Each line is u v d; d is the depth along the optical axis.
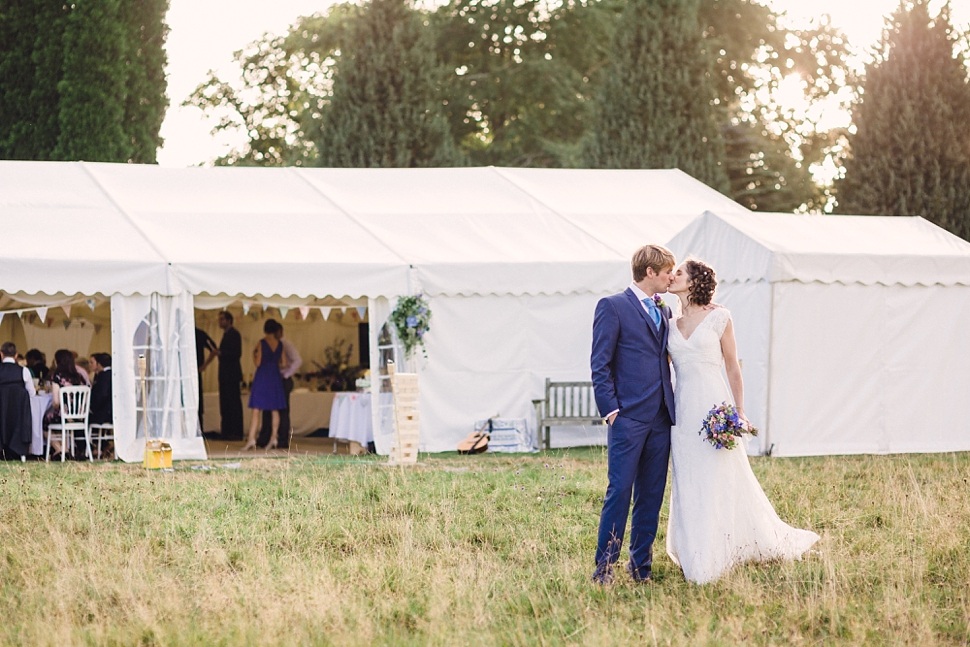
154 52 25.80
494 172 17.08
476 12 32.28
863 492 9.11
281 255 12.87
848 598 5.76
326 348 18.03
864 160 23.16
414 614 5.58
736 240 12.87
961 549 6.73
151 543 7.16
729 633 5.18
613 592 5.95
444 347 13.25
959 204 22.48
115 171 15.22
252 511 8.37
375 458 12.45
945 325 13.03
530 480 10.09
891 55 23.02
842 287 12.62
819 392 12.53
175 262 12.27
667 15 25.80
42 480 9.90
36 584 5.98
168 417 12.20
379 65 26.03
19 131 24.31
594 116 26.12
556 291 13.54
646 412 6.11
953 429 13.04
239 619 5.31
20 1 24.44
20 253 11.90
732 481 6.27
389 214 14.81
